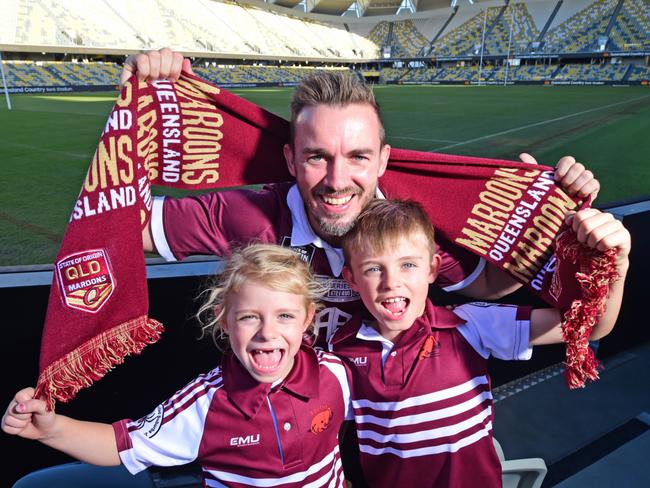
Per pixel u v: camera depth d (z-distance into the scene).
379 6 62.88
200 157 1.86
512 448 2.21
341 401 1.51
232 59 54.00
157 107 1.74
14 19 37.78
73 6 41.25
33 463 2.16
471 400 1.53
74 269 1.41
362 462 1.57
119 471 1.44
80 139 13.73
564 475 2.06
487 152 12.16
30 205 7.25
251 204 1.72
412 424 1.50
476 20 59.09
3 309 1.92
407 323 1.49
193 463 2.16
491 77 55.09
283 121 1.82
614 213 2.58
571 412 2.44
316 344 1.77
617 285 1.39
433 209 1.86
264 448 1.37
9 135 14.48
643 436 2.23
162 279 2.05
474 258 1.92
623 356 2.88
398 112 22.53
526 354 1.54
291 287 1.35
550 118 18.94
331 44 60.03
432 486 1.52
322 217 1.55
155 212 1.74
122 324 1.45
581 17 51.88
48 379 1.31
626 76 47.00
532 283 1.79
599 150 11.70
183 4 48.69
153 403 2.23
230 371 1.39
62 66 41.00
